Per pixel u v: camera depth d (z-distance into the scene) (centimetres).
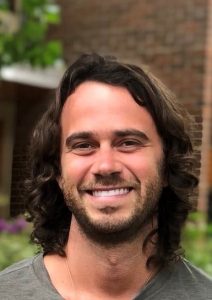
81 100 205
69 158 205
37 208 231
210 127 726
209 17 750
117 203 200
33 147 229
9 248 480
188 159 222
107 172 198
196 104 745
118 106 203
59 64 759
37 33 541
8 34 545
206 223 664
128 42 803
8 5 659
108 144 201
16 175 254
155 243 218
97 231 201
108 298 211
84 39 841
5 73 663
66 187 207
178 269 220
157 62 780
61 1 855
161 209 224
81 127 202
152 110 209
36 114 272
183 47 762
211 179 715
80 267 212
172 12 772
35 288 211
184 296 211
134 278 212
